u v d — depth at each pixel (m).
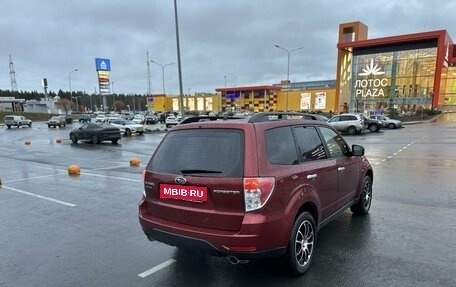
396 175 9.38
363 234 4.86
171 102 112.88
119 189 8.27
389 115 49.31
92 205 6.82
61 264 4.14
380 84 58.62
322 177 4.16
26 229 5.43
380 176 9.24
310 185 3.87
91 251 4.53
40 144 22.97
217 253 3.34
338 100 62.03
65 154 16.70
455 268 3.81
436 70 51.91
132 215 6.13
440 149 15.92
